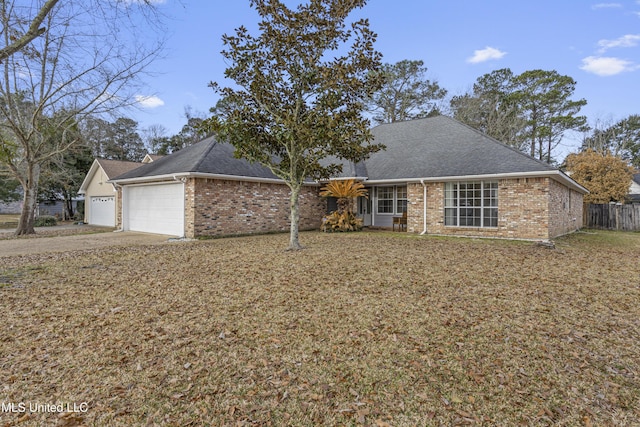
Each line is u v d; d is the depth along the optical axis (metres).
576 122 28.72
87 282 6.32
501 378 3.12
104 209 24.62
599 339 3.93
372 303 5.10
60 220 30.23
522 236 12.72
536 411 2.67
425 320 4.45
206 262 8.16
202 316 4.58
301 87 9.42
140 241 12.85
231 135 9.30
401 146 17.75
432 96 31.09
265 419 2.56
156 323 4.34
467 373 3.19
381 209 17.77
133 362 3.37
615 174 23.36
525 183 12.68
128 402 2.75
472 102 30.62
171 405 2.72
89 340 3.85
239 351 3.60
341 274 6.84
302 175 10.20
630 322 4.43
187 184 13.58
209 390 2.92
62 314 4.65
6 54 5.85
